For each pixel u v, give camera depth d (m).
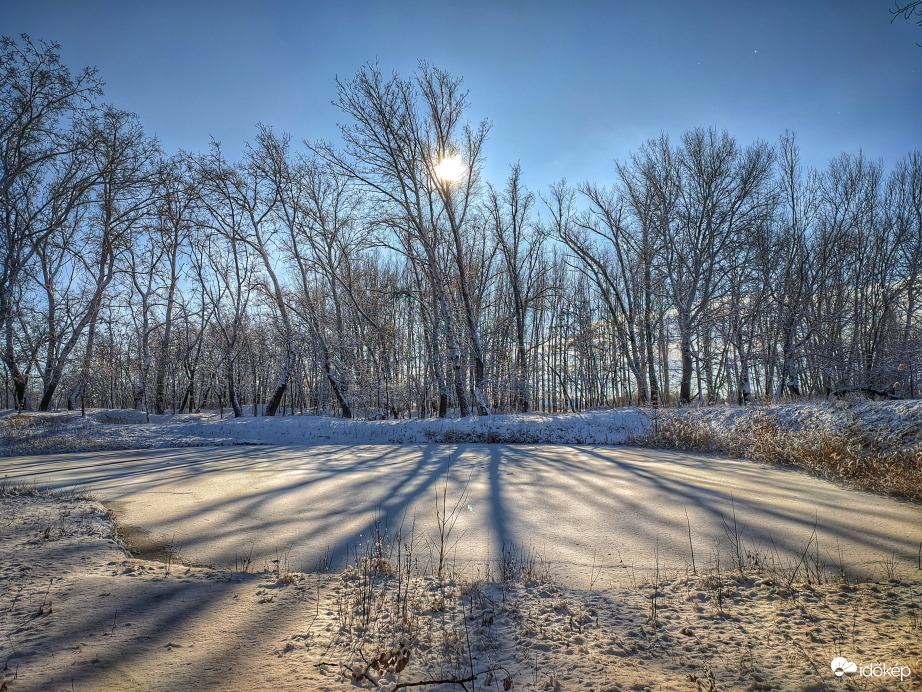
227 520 8.31
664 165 27.48
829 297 29.66
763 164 26.14
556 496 9.92
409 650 3.71
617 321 29.19
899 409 12.34
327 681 3.31
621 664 3.50
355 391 28.50
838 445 12.25
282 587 5.04
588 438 19.70
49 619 4.16
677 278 26.58
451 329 23.75
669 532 7.39
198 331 36.06
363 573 5.49
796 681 3.24
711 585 5.05
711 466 13.44
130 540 7.20
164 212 30.17
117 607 4.45
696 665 3.49
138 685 3.24
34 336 30.98
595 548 6.69
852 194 29.73
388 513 8.70
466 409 23.44
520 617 4.29
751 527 7.55
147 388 33.19
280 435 22.25
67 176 28.05
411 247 25.12
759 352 29.27
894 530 7.25
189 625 4.13
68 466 15.37
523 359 29.88
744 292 27.44
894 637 3.82
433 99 23.48
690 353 25.91
